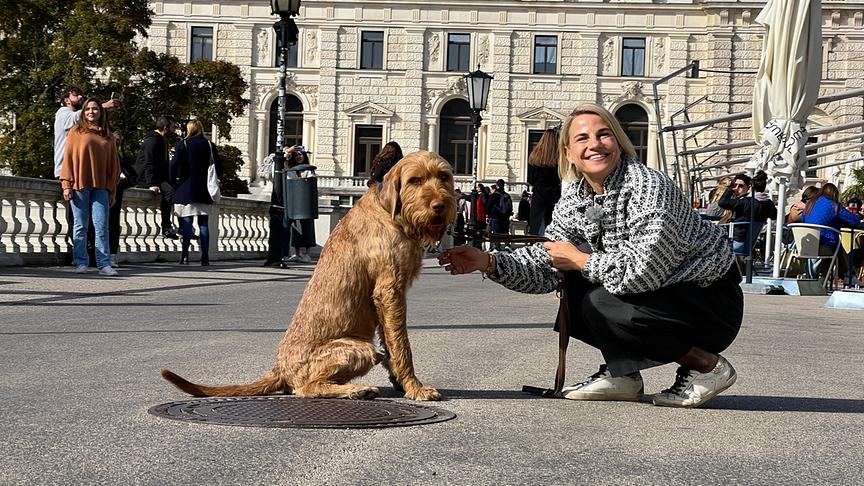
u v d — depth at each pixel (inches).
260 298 449.4
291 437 159.3
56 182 610.5
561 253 197.6
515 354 273.7
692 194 1131.3
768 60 611.2
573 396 204.2
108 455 146.5
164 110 1859.0
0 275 507.8
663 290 194.5
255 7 2541.8
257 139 2561.5
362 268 191.0
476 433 166.4
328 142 2559.1
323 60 2554.1
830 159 2433.6
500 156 2536.9
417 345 288.5
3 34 1871.3
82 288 462.0
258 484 131.9
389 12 2544.3
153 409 179.3
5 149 1736.0
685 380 198.5
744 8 2456.9
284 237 839.1
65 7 1793.8
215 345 278.2
